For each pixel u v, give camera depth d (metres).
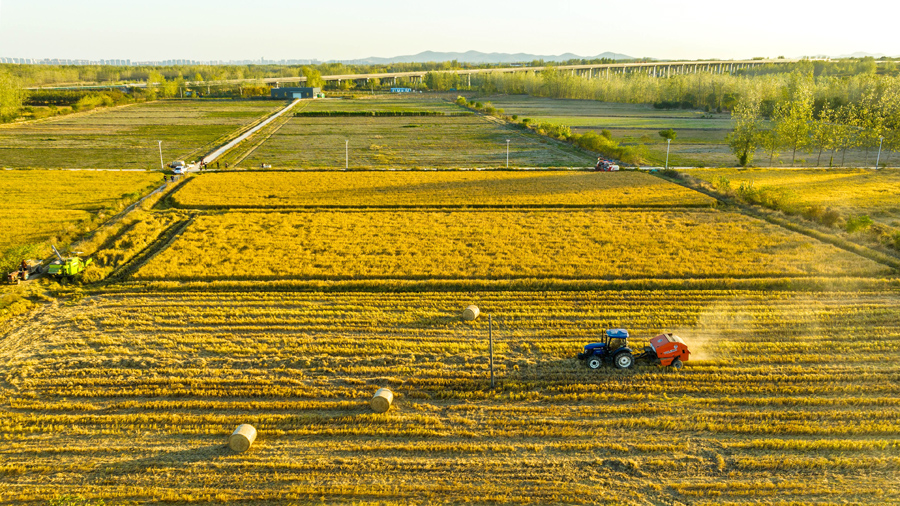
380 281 34.56
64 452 18.84
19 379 23.38
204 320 29.23
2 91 141.50
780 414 20.38
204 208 54.53
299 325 28.81
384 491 16.92
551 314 29.84
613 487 17.08
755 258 38.47
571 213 51.62
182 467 18.12
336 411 21.20
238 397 22.11
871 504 16.16
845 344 25.67
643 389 22.33
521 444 19.06
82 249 41.56
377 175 71.12
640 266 36.97
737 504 16.31
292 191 61.28
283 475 17.69
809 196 58.56
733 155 90.62
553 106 199.38
